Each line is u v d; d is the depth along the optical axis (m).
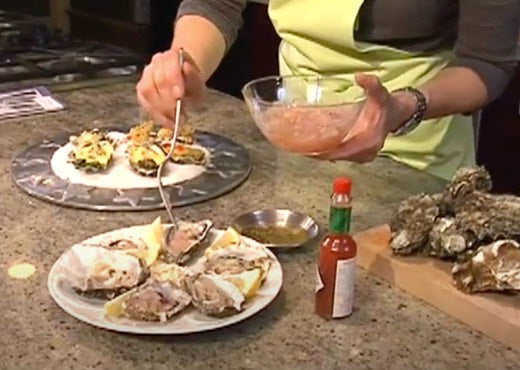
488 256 0.97
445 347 0.93
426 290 1.00
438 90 1.28
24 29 2.24
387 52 1.48
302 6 1.51
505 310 0.94
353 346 0.93
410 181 1.38
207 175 1.34
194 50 1.49
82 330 0.94
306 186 1.34
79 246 1.03
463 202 1.05
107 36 2.46
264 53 2.56
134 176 1.32
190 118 1.63
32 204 1.24
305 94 1.33
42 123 1.59
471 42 1.35
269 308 0.99
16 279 1.04
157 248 1.05
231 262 1.02
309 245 1.14
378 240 1.09
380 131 1.17
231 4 1.58
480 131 2.20
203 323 0.93
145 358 0.90
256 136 1.55
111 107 1.70
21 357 0.89
